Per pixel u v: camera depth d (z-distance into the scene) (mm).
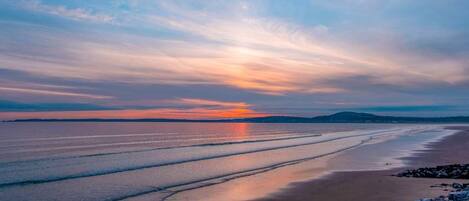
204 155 37250
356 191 18281
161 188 19734
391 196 16688
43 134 83438
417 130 115688
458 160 31875
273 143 56312
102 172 25484
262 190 19062
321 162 30953
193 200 16891
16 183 21188
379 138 69188
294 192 18500
